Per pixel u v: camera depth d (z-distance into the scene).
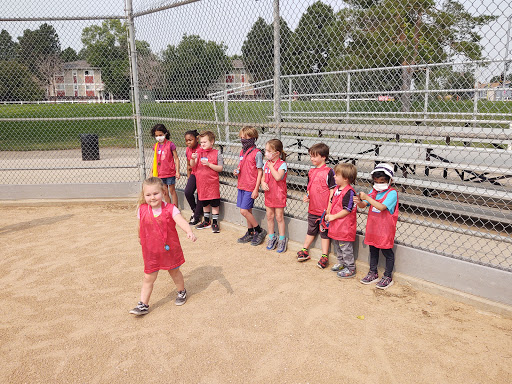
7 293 4.18
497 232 5.21
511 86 5.44
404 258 4.29
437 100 6.86
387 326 3.46
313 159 4.76
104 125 20.56
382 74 7.93
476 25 4.68
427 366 2.94
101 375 2.90
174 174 6.78
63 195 7.78
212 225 6.04
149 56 7.53
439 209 5.48
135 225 6.33
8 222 6.57
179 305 3.89
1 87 8.34
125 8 7.39
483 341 3.23
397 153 6.91
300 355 3.08
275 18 5.23
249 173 5.28
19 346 3.26
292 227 5.40
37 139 17.42
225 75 6.53
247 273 4.59
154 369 2.96
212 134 5.76
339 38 5.52
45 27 8.08
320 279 4.42
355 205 4.34
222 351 3.15
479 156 6.11
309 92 9.11
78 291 4.21
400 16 5.17
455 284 3.96
